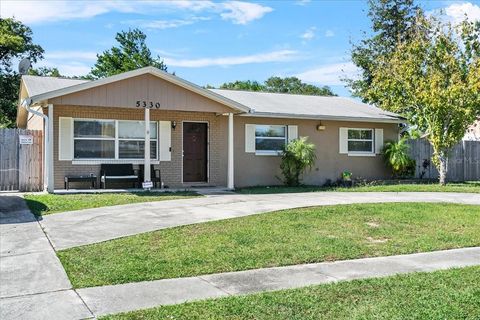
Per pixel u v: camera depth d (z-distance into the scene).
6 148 14.64
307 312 4.55
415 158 22.22
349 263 6.54
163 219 9.73
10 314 4.58
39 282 5.61
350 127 19.78
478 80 17.05
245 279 5.75
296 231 8.59
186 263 6.41
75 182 15.03
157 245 7.45
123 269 6.09
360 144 20.14
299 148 17.19
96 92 13.70
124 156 15.83
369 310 4.59
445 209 11.45
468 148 22.84
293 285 5.50
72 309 4.70
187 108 15.05
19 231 8.48
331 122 19.31
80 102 13.51
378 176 20.45
